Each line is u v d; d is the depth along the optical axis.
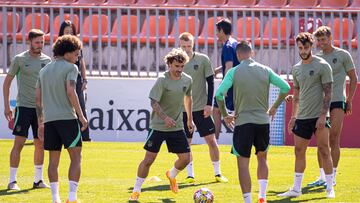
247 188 27.64
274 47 52.44
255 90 27.70
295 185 31.39
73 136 27.81
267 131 28.09
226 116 28.28
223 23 37.00
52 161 28.41
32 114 32.84
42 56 33.09
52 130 28.06
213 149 35.56
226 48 36.88
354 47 53.16
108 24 51.25
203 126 35.53
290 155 45.25
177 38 51.19
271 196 31.58
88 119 50.69
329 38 33.66
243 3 62.06
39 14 58.00
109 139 50.72
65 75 27.75
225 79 27.97
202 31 56.50
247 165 27.81
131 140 50.66
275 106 28.59
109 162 41.66
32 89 32.81
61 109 27.81
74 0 63.84
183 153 30.70
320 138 30.89
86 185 34.03
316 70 30.69
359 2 59.69
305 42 30.55
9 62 55.03
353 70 33.78
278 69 49.88
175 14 51.22
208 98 35.31
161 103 30.09
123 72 53.06
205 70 35.62
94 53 54.97
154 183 34.81
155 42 53.56
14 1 61.72
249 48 28.20
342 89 33.72
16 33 55.25
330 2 60.31
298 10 50.19
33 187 33.09
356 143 49.38
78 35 56.97
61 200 29.94
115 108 50.62
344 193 32.38
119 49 51.41
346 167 40.75
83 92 44.75
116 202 29.81
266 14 55.81
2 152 45.00
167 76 29.94
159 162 41.88
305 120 31.00
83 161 41.91
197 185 34.38
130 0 62.75
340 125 33.75
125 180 35.66
